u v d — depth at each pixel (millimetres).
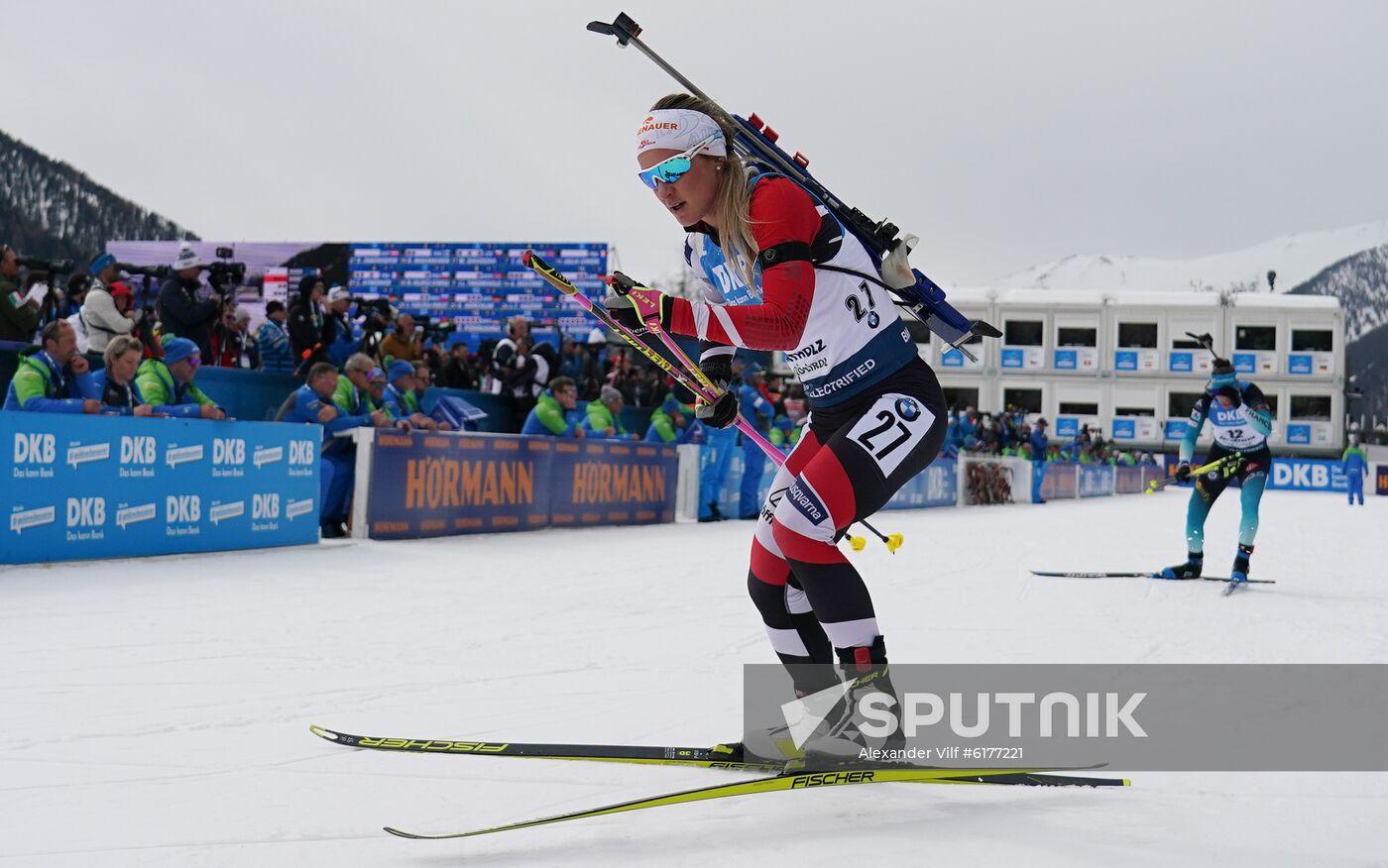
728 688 3057
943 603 5199
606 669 3344
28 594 4695
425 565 6367
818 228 2166
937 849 1734
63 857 1655
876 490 2156
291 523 6996
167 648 3559
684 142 2102
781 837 1789
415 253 26859
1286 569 7289
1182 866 1669
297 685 3016
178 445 6199
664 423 12203
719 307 1971
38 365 5895
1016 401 36562
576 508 9773
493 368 12180
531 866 1639
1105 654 3760
